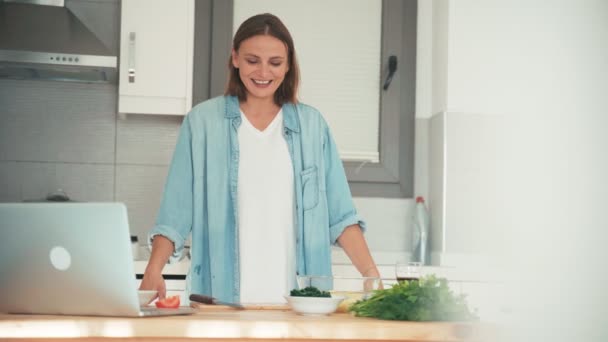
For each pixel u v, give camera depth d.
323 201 2.39
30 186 3.76
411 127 3.87
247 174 2.37
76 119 3.79
